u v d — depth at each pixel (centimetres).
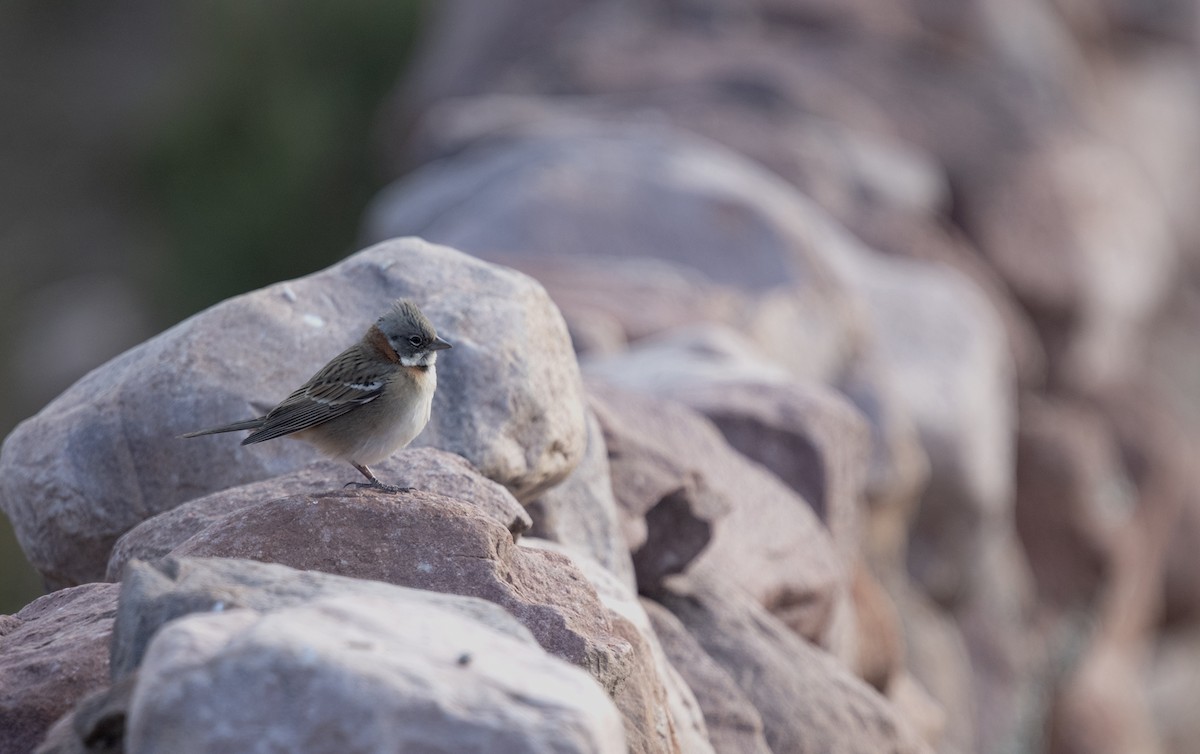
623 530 1000
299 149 4697
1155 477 3003
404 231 2256
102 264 5791
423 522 663
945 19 3316
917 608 1912
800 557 1152
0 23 7031
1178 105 3916
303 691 428
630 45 3116
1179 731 3098
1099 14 3922
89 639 582
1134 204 3262
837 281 1981
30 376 5231
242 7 4950
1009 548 2420
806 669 998
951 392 2000
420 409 741
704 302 1741
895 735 986
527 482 865
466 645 470
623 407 1150
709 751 827
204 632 456
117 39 7031
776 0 3244
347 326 870
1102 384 3141
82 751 471
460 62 3462
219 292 4734
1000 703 2070
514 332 862
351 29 4822
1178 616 3127
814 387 1387
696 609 1024
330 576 546
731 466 1182
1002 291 2880
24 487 846
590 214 2002
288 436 771
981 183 2986
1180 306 3681
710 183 2058
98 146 6456
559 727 431
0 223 6066
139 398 834
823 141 2744
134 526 828
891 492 1745
